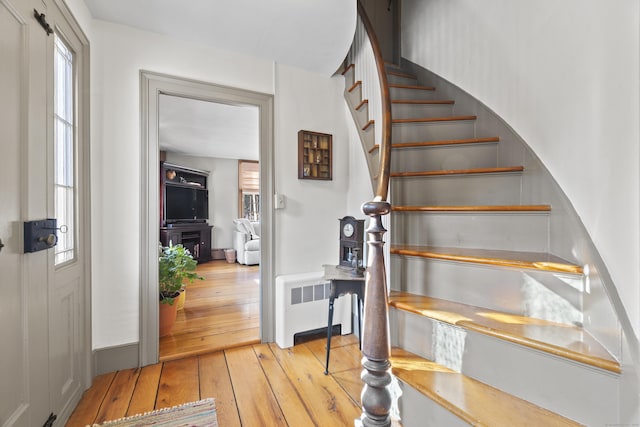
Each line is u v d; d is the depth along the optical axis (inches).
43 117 49.5
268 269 92.9
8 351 40.5
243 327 102.7
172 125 163.9
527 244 57.4
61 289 56.2
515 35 67.6
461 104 91.1
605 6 38.4
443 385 44.6
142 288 77.2
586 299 41.6
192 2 67.9
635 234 30.7
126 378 71.9
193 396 65.0
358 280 73.7
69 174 62.4
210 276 188.4
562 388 36.9
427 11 108.3
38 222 46.4
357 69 100.0
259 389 67.7
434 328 51.5
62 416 55.6
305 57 92.3
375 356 43.1
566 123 48.9
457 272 55.8
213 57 86.4
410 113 92.6
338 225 104.5
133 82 76.9
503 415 37.8
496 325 44.5
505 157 71.9
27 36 45.1
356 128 96.9
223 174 266.2
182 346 87.6
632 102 32.1
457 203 70.7
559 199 51.0
